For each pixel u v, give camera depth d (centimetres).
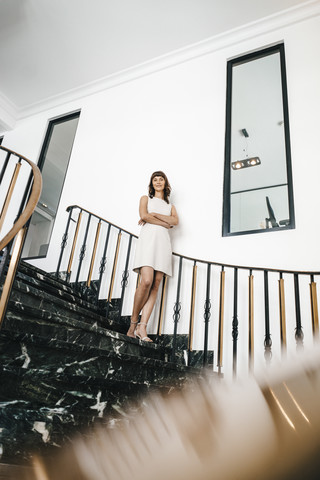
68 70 520
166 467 19
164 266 320
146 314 314
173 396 22
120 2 421
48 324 214
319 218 315
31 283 260
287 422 16
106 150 475
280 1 404
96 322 298
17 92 568
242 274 326
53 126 570
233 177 419
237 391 19
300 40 400
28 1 432
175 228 377
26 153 551
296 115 363
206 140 409
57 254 438
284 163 416
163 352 317
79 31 462
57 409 154
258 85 443
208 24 437
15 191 521
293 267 307
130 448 23
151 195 369
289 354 18
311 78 374
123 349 264
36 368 167
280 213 383
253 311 293
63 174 539
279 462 15
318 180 329
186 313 335
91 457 25
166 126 444
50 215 525
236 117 441
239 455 17
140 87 494
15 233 175
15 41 486
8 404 141
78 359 183
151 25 444
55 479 28
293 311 291
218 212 365
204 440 18
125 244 405
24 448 138
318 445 15
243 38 437
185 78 461
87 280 389
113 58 492
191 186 391
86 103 536
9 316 194
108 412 169
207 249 352
